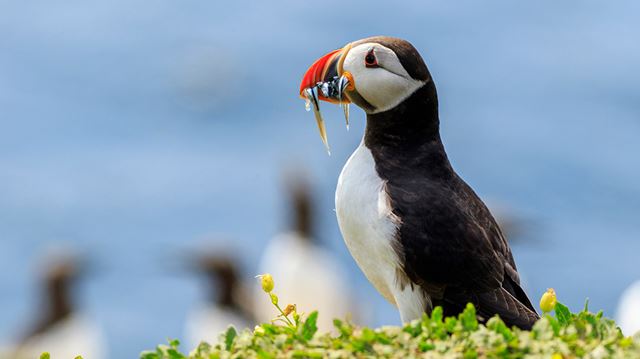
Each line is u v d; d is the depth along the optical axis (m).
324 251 15.52
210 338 15.38
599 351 4.68
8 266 22.89
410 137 5.91
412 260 5.60
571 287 20.41
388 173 5.82
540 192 25.62
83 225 24.77
